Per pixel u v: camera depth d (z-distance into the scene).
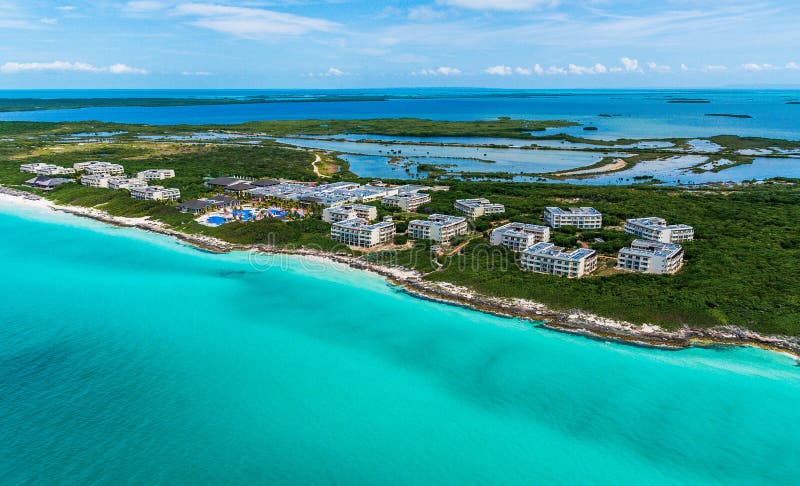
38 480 89.69
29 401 109.25
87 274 178.50
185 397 111.75
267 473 92.00
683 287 151.62
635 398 110.94
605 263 176.25
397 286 166.25
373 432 102.12
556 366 122.12
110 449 96.81
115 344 132.62
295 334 138.38
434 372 121.38
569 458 95.81
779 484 90.12
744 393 111.25
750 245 186.25
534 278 161.00
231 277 176.50
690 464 94.25
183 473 91.56
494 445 98.94
